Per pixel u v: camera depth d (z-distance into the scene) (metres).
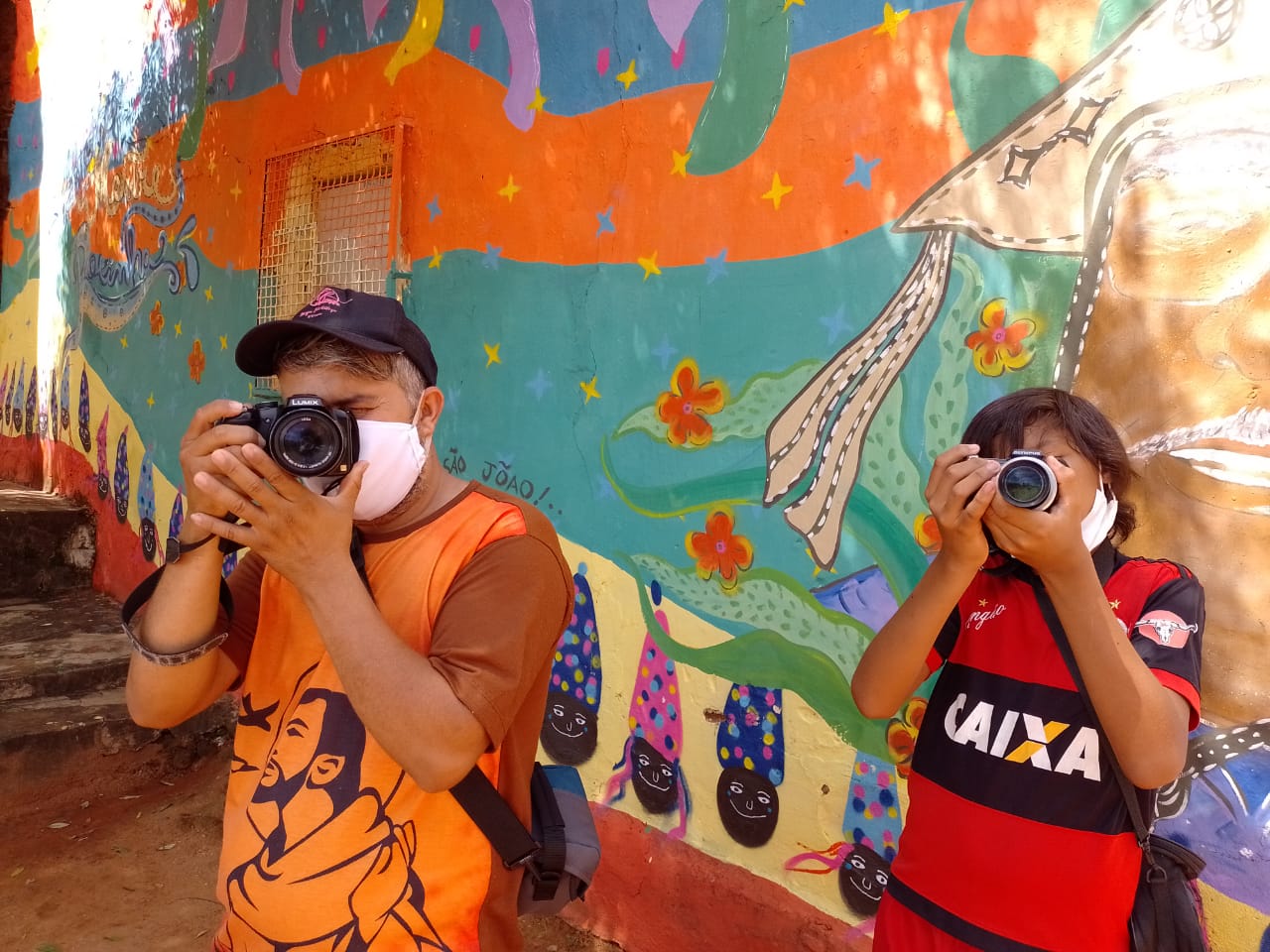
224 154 4.95
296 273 4.42
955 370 2.20
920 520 2.27
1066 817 1.38
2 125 8.18
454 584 1.30
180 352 5.44
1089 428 1.45
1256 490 1.76
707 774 2.74
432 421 1.39
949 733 1.50
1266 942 1.76
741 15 2.58
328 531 1.15
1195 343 1.83
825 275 2.44
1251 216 1.76
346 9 4.01
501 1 3.26
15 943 3.18
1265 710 1.76
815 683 2.48
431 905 1.27
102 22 6.46
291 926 1.27
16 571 6.18
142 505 5.87
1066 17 2.00
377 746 1.28
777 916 2.55
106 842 3.89
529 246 3.20
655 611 2.86
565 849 1.39
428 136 3.59
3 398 8.23
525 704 1.34
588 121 2.99
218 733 4.80
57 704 4.60
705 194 2.69
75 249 6.83
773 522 2.56
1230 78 1.78
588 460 3.03
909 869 1.51
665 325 2.80
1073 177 2.00
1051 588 1.34
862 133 2.35
